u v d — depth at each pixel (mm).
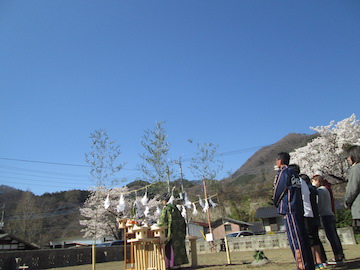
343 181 17734
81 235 38938
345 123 17609
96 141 18125
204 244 15758
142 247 5895
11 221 36719
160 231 5512
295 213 3365
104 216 27938
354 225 3545
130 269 6121
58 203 44688
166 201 5863
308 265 3223
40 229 38312
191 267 5949
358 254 6625
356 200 3496
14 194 44281
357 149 3611
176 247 5547
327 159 17953
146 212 8273
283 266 4773
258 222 33406
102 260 15547
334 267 4051
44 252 13219
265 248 14148
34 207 38031
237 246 14922
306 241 3320
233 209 37062
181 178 17984
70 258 14195
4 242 19406
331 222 4672
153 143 17797
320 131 18422
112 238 34188
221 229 28938
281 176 3514
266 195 39312
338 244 4566
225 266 5750
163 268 5367
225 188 38438
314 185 4992
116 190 26875
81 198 47156
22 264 12289
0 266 11633
